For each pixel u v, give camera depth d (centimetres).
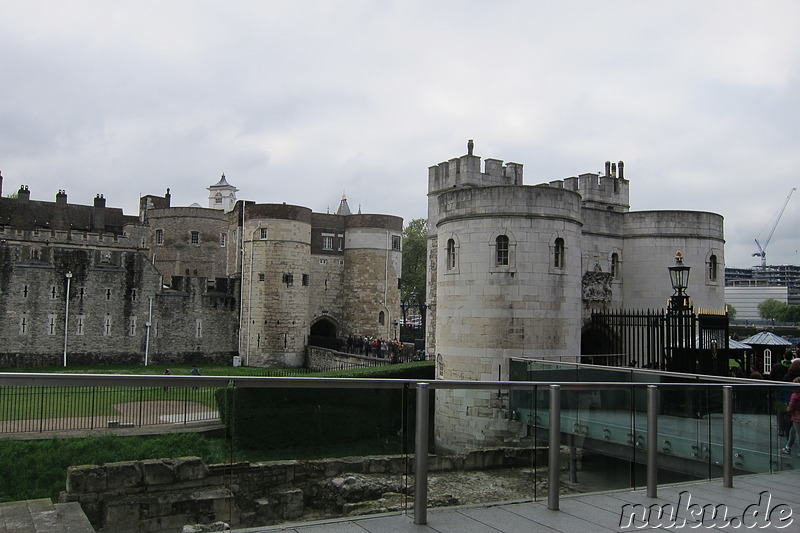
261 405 805
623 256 3491
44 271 5394
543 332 2695
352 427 840
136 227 6988
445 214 2898
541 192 2711
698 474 1092
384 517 816
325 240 6862
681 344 2323
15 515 728
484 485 928
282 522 805
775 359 3547
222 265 7694
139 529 776
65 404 813
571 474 955
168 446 789
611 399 985
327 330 7131
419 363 3781
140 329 5744
